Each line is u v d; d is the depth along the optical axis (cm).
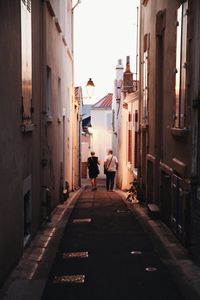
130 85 2545
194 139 749
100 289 627
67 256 804
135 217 1212
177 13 906
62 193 1513
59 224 1101
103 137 4684
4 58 628
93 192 2081
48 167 1162
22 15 776
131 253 822
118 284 648
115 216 1238
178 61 891
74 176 2366
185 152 824
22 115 768
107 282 656
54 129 1328
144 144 1517
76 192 2083
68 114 1931
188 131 790
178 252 814
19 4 746
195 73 743
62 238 950
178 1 902
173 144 955
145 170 1478
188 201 781
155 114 1241
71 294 608
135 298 590
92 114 4769
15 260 717
